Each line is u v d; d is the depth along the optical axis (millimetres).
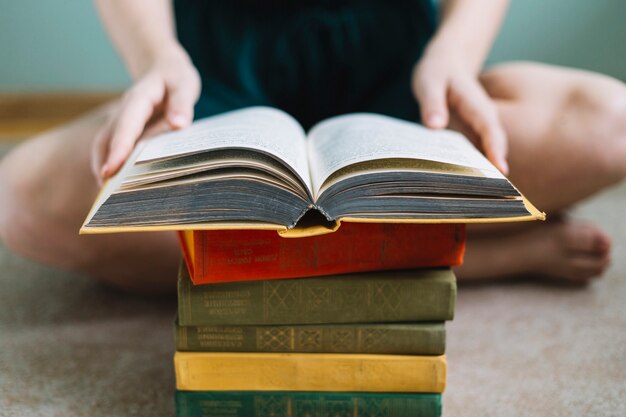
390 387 634
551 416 692
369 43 998
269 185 535
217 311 611
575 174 934
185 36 992
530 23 2227
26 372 787
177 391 634
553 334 881
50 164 872
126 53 958
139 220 519
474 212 539
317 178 572
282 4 992
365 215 529
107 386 755
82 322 930
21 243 923
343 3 1002
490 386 752
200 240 583
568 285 1051
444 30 961
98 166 716
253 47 998
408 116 984
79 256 924
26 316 948
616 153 917
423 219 531
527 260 1028
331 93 1019
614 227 1301
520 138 915
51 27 2148
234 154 563
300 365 628
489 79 1015
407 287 617
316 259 606
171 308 979
